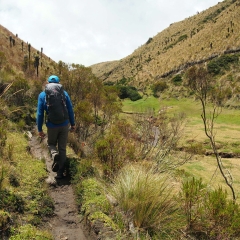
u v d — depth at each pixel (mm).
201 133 17000
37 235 2930
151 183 3645
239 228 3105
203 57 45188
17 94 9273
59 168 4773
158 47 104812
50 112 4508
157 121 7992
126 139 6621
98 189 4070
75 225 3518
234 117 22391
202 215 3316
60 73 13586
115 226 3252
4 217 2932
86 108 8492
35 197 3787
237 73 34938
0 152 4680
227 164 11781
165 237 3182
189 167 10438
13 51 22438
